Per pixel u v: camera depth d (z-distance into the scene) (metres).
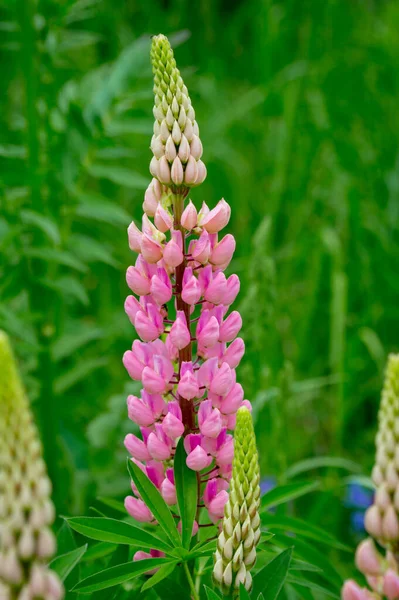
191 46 3.18
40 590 1.20
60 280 1.78
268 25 2.88
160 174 1.36
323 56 2.94
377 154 2.76
